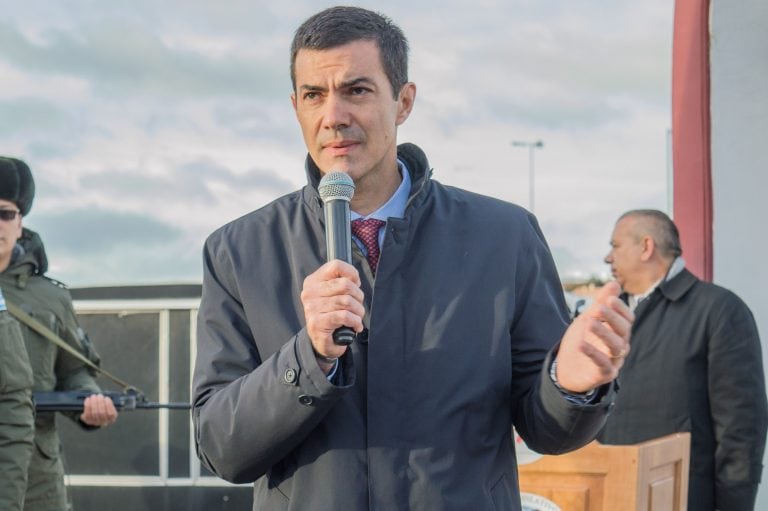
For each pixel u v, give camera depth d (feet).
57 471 14.05
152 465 16.08
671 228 14.16
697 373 13.35
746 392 13.07
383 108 7.25
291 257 7.41
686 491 11.85
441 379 6.99
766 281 16.07
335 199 6.93
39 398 13.93
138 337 16.21
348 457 6.90
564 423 6.81
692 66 16.39
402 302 7.15
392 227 7.23
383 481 6.81
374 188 7.53
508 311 7.22
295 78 7.38
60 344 14.42
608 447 10.73
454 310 7.14
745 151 16.16
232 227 7.73
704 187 16.31
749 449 13.02
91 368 15.02
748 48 16.11
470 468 6.93
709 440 13.30
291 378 6.63
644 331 13.75
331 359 6.64
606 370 6.43
